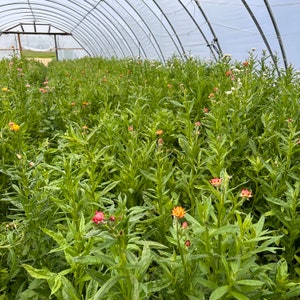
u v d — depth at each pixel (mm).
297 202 1899
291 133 2379
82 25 21297
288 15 6910
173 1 9617
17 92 4590
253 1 7215
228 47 8984
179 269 1370
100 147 3004
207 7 8648
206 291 1390
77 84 6285
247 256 1323
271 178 2250
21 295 1609
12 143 2807
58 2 17469
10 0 17906
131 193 2244
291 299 1699
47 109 4211
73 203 1803
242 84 3783
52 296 1622
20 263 1863
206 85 4285
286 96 3475
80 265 1447
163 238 1928
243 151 2779
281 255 1986
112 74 7438
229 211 1577
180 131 3260
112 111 3838
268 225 2148
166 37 11781
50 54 27375
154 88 4504
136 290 1152
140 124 3289
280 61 7688
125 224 1256
